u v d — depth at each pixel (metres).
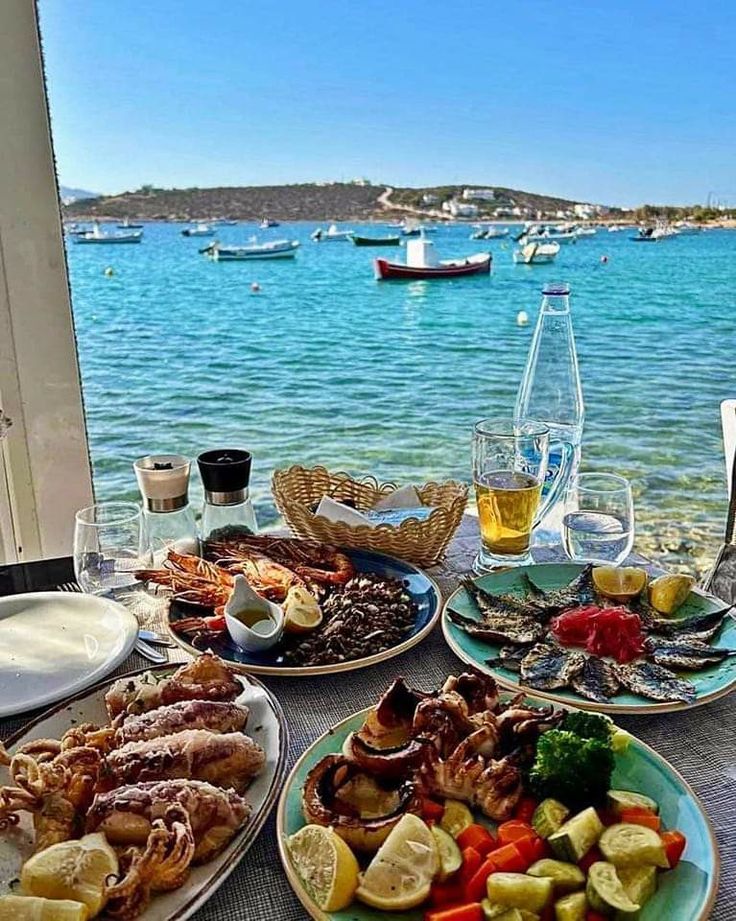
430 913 0.58
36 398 1.65
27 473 1.69
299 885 0.59
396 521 1.36
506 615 1.04
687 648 0.95
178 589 1.11
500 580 1.16
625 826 0.64
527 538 1.26
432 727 0.73
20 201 1.52
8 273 1.55
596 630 0.96
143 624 1.11
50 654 1.00
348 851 0.60
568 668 0.90
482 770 0.68
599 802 0.67
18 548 1.73
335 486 1.51
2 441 1.65
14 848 0.64
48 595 1.14
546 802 0.67
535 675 0.89
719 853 0.64
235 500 1.34
